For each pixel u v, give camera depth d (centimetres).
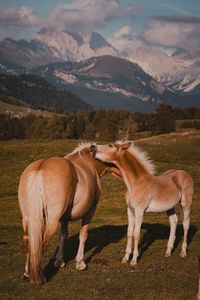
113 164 1505
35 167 1205
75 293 1154
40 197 1152
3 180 4341
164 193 1505
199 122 16125
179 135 8744
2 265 1432
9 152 5459
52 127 13750
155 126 13525
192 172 4291
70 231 2138
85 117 16812
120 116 13650
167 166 4519
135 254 1462
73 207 1284
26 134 15212
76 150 1468
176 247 1752
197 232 2075
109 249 1695
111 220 2584
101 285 1240
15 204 3344
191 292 1186
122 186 3834
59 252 1414
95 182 1392
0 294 1125
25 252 1634
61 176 1194
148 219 2528
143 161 1482
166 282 1290
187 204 1627
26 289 1166
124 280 1295
